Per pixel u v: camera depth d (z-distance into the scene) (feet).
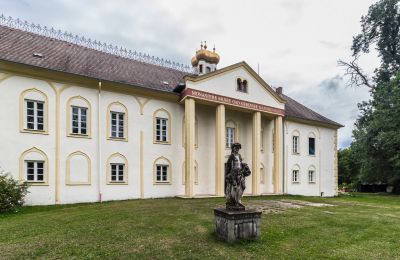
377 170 126.52
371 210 58.95
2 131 55.88
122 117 72.02
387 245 31.63
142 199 69.72
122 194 69.62
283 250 28.09
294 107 115.14
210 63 102.63
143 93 74.59
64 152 62.69
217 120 80.18
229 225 29.32
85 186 64.75
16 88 57.88
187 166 73.77
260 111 88.38
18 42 66.23
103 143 68.03
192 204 57.16
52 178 60.85
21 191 53.47
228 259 25.17
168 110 79.15
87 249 27.25
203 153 84.64
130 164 71.51
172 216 43.24
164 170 77.66
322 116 122.72
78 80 65.10
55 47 73.15
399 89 107.04
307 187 108.47
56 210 52.08
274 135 95.09
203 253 26.50
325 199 82.02
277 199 73.36
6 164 55.93
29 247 27.78
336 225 41.24
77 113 65.46
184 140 81.30
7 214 48.26
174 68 99.09
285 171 101.04
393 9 121.70
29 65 58.23
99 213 46.01
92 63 74.33
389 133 106.42
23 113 58.44
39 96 60.49
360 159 132.77
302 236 34.04
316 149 113.39
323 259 26.18
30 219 42.27
